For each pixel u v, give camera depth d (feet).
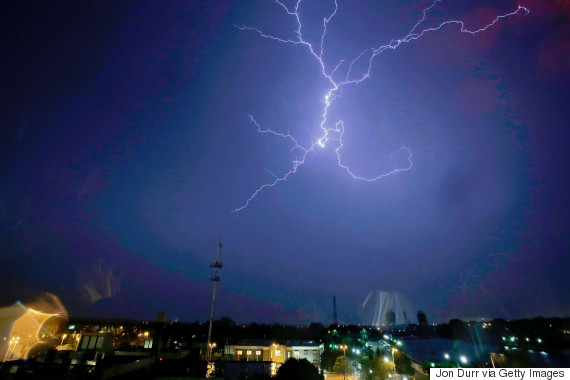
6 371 41.60
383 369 82.43
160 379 57.11
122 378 46.96
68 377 40.88
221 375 66.80
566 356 80.74
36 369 43.11
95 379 41.47
